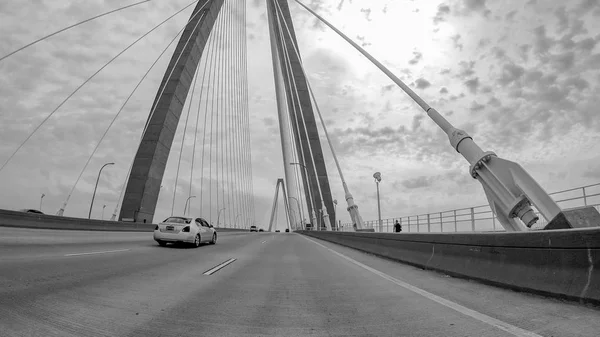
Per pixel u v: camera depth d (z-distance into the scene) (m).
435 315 5.16
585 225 8.04
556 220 8.52
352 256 15.51
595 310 4.88
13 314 4.67
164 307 5.51
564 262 5.60
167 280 7.88
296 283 8.08
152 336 4.20
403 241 12.84
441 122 14.01
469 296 6.37
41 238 15.80
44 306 5.13
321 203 60.91
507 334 4.17
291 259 13.73
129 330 4.36
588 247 5.20
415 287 7.49
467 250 8.43
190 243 17.44
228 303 5.96
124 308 5.32
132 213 38.88
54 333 4.10
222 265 11.05
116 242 17.97
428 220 26.20
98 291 6.32
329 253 17.11
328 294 6.84
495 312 5.16
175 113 44.38
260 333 4.45
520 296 6.03
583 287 5.18
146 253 13.31
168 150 43.78
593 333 4.04
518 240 6.62
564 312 4.88
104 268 8.96
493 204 12.16
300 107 64.94
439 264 9.66
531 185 11.04
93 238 18.95
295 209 88.62
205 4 51.12
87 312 5.00
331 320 5.03
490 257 7.49
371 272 10.02
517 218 11.87
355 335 4.38
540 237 6.07
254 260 12.93
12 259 9.20
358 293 6.94
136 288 6.80
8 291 5.82
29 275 7.25
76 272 8.06
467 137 12.97
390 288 7.44
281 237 37.66
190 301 5.98
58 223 21.28
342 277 9.05
